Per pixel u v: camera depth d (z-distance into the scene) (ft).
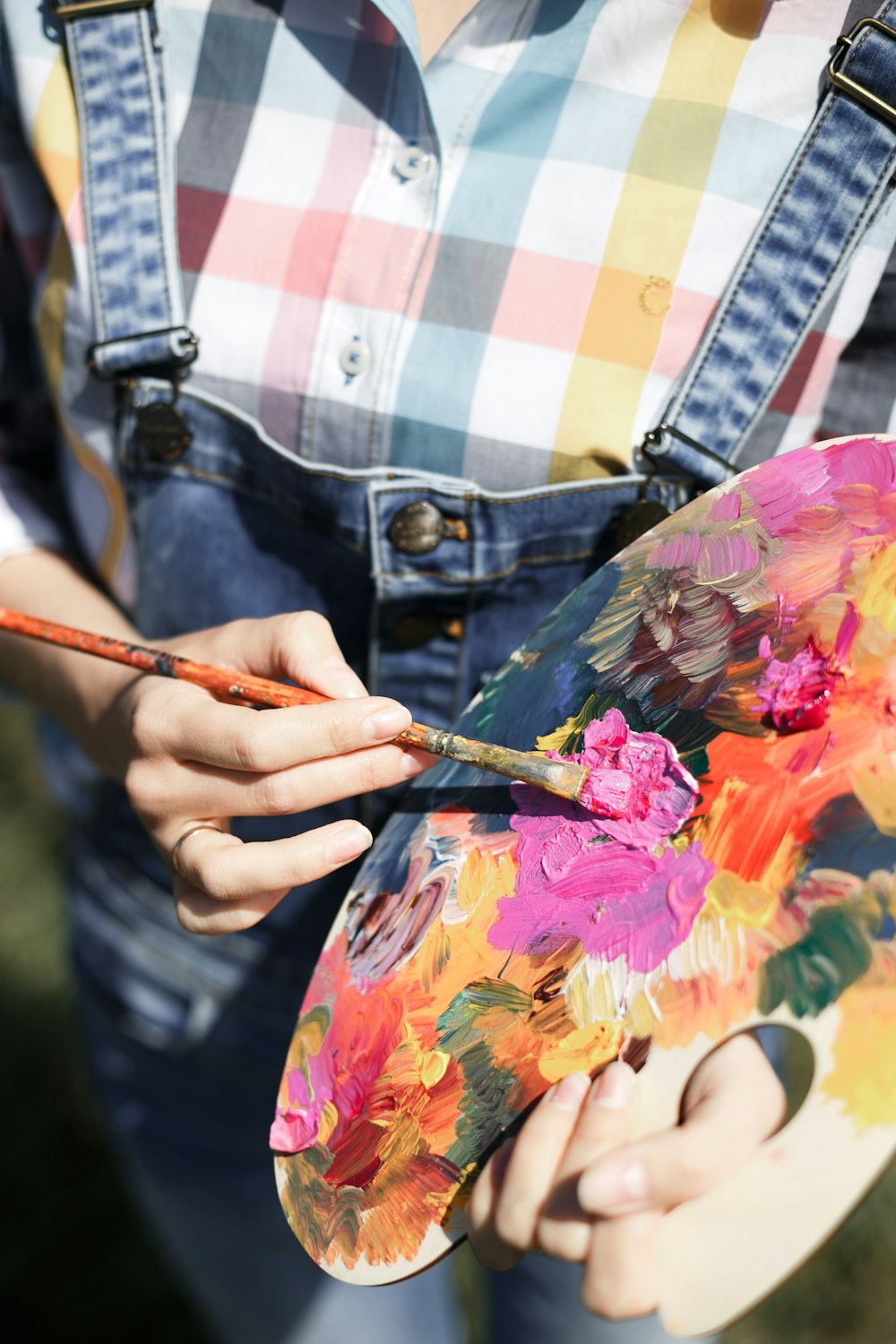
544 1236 1.76
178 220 2.49
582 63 2.22
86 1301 5.41
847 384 2.31
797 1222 1.61
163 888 3.35
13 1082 6.14
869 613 1.92
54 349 2.71
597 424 2.29
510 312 2.31
